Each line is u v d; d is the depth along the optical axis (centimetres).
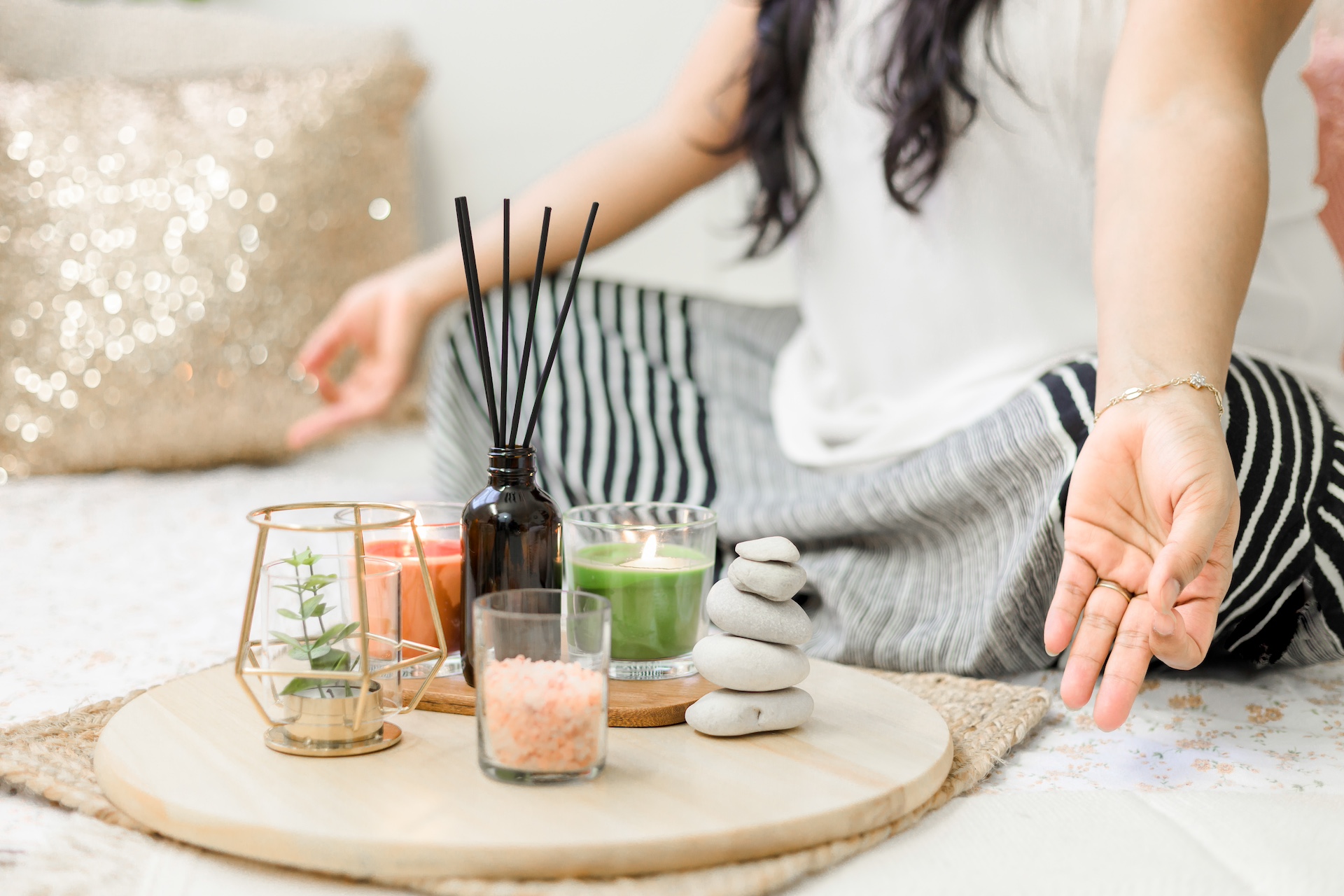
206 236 193
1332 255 113
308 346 158
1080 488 77
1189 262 80
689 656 85
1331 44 135
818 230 130
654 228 254
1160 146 85
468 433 145
